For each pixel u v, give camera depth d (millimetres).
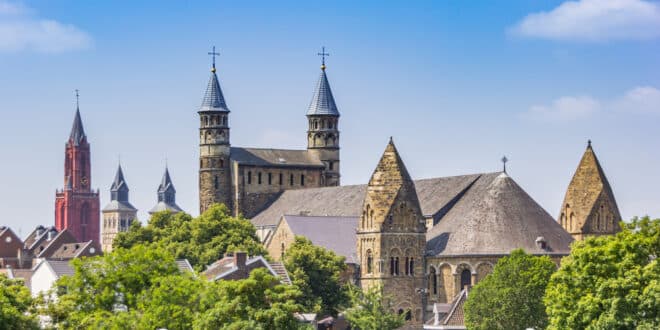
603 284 129625
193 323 132625
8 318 125062
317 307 194500
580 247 140500
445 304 197875
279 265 191375
